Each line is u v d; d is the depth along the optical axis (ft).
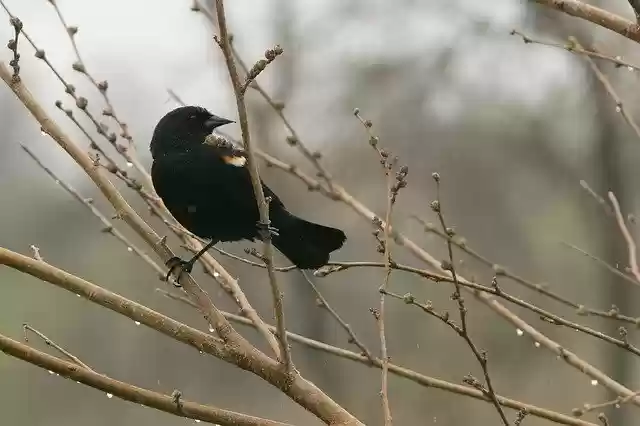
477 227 56.85
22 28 20.95
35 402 53.88
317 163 23.61
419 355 49.42
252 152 17.07
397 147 54.49
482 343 49.21
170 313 50.06
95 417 53.98
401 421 45.01
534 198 55.88
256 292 41.65
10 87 21.66
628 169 45.83
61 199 53.57
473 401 47.01
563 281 52.70
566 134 53.57
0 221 55.16
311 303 43.80
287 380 18.69
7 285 54.70
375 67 51.47
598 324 46.60
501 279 50.16
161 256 21.74
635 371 44.47
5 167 54.29
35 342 54.34
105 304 18.71
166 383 54.85
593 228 49.29
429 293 49.49
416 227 44.91
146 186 25.20
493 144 55.67
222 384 55.01
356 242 50.14
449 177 55.88
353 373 45.14
